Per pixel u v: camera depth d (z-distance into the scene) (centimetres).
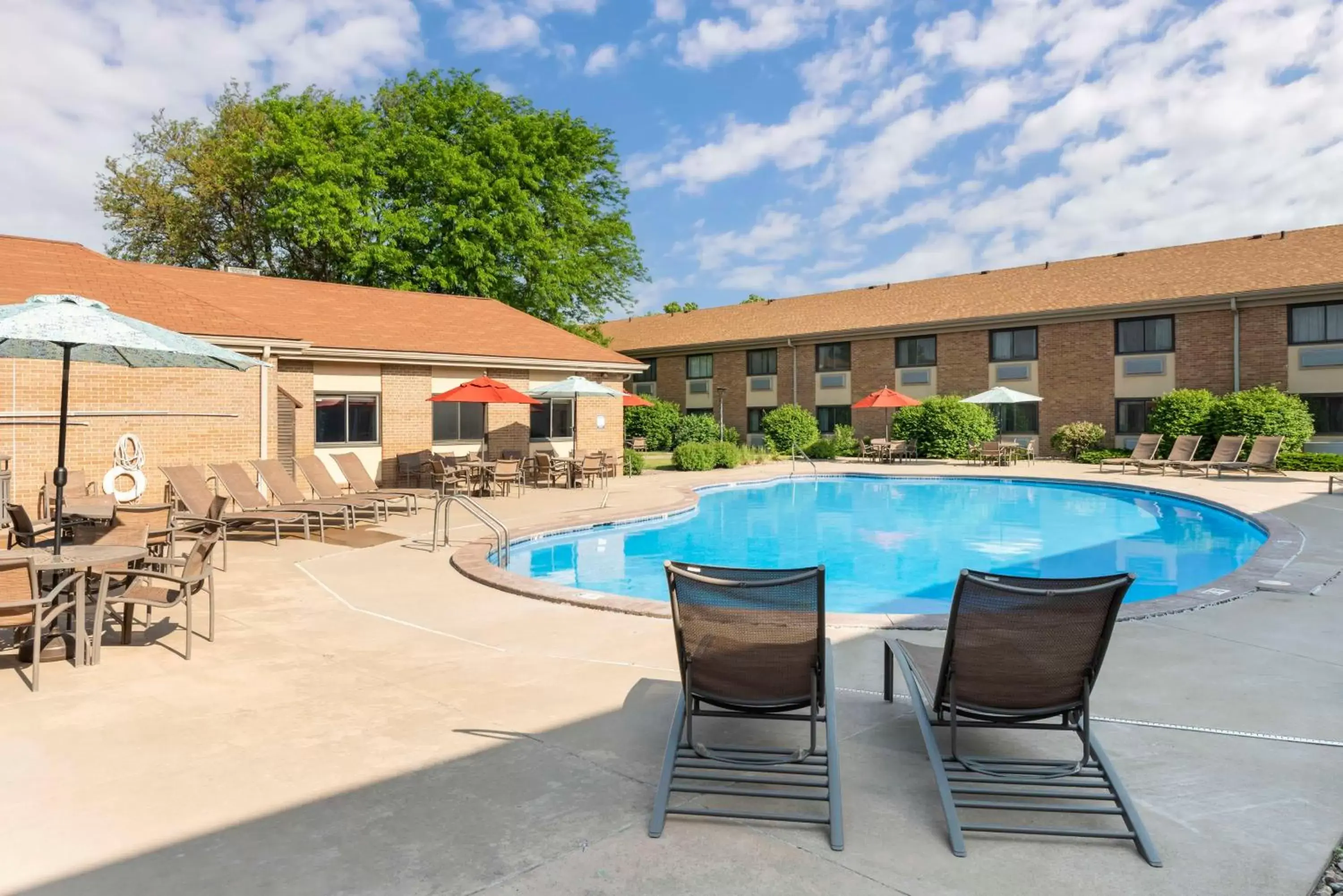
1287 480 2105
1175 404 2523
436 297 2562
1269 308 2522
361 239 3145
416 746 457
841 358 3566
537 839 353
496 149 3256
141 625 730
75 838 350
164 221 3578
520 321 2595
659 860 336
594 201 3862
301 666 612
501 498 1905
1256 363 2550
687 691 410
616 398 2575
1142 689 550
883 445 3039
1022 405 3081
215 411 1460
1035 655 385
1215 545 1419
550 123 3553
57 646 647
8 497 1091
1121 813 351
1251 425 2348
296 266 3625
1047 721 490
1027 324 3027
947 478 2469
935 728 479
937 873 326
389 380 2025
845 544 1451
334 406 1934
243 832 357
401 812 378
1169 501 1916
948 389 3253
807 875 324
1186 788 402
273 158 3206
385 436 2019
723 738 470
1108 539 1487
